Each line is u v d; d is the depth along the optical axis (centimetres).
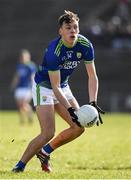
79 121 2278
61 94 2330
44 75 2402
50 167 2541
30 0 11206
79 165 2902
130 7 10494
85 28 9588
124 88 9244
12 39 10550
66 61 2361
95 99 2412
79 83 9219
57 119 6844
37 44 10281
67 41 2302
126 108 8900
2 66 10150
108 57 9525
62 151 3475
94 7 10712
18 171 2409
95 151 3556
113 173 2478
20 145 3484
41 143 2391
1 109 9300
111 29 9581
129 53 9531
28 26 10712
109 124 6216
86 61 2433
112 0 10638
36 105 2416
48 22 10688
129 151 3581
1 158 3034
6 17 11025
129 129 5525
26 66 6372
